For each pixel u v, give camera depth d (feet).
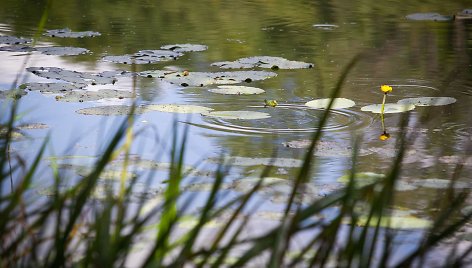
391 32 54.39
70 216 10.77
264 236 10.32
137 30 54.95
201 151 27.17
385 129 30.68
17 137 27.66
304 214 10.41
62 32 53.52
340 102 34.86
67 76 39.55
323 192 22.34
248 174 24.35
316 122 31.96
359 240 11.00
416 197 22.43
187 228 17.94
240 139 29.07
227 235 17.88
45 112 32.27
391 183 11.42
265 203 21.22
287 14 63.00
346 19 60.44
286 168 25.13
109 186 11.81
